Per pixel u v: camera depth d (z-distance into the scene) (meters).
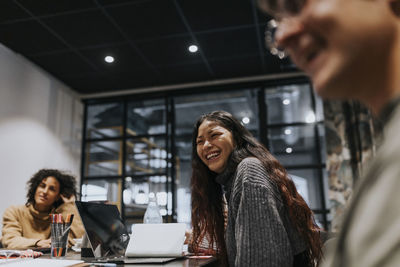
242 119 5.24
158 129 5.20
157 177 5.01
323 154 4.58
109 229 1.42
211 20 3.63
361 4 0.28
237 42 4.07
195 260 1.28
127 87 5.28
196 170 1.67
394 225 0.20
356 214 0.23
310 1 0.30
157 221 1.92
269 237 1.11
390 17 0.28
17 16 3.51
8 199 3.89
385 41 0.28
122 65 4.59
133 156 5.21
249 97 5.15
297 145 4.73
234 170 1.44
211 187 1.65
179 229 1.37
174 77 4.98
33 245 2.01
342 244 0.23
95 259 1.27
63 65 4.56
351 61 0.28
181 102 5.38
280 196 1.25
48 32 3.82
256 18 3.59
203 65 4.64
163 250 1.32
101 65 4.58
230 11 3.47
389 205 0.21
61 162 4.83
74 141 5.19
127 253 1.35
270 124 4.87
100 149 5.34
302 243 1.22
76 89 5.30
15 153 4.04
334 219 4.10
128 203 5.01
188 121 5.43
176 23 3.69
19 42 4.01
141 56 4.38
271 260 1.09
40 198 2.55
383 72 0.28
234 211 1.28
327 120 4.38
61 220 1.39
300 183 4.61
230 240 1.34
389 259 0.19
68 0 3.28
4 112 3.95
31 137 4.30
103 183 5.18
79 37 3.93
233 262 1.33
